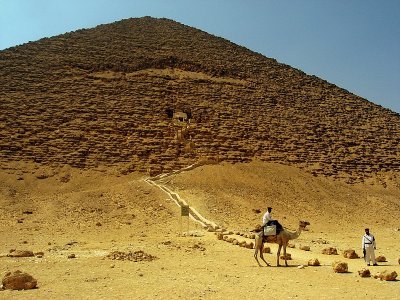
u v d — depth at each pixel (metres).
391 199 61.16
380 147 81.25
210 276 17.14
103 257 22.09
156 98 81.62
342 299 13.51
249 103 86.31
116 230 35.53
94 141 65.81
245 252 24.62
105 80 86.00
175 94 84.31
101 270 18.42
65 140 65.25
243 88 92.44
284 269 19.28
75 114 72.62
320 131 81.19
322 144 76.50
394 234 41.47
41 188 54.03
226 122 76.88
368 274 17.81
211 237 31.83
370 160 75.25
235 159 65.00
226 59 105.12
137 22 118.12
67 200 45.44
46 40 97.69
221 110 80.94
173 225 37.59
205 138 70.12
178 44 107.81
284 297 13.64
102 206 43.78
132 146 65.62
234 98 87.06
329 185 62.41
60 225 36.94
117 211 42.53
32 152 61.56
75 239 30.97
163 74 91.62
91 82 84.56
